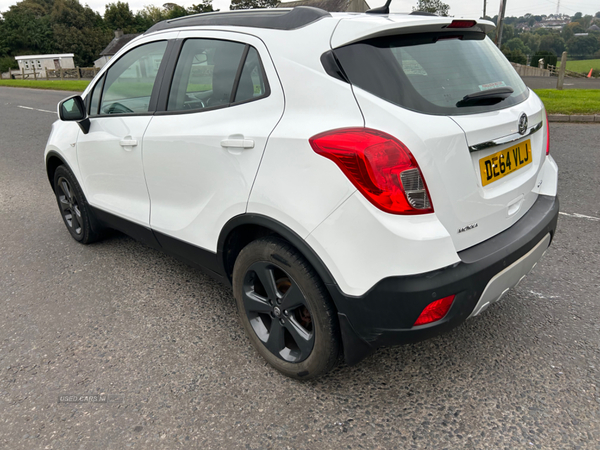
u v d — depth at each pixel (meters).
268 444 1.98
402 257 1.79
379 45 1.98
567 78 26.64
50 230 4.64
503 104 2.18
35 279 3.58
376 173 1.77
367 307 1.89
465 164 1.92
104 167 3.37
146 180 2.97
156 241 3.07
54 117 12.95
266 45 2.26
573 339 2.62
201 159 2.48
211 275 2.77
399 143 1.77
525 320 2.82
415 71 1.98
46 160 4.16
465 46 2.27
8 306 3.19
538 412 2.11
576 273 3.37
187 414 2.17
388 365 2.47
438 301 1.82
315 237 1.94
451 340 2.66
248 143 2.20
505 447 1.93
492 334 2.70
